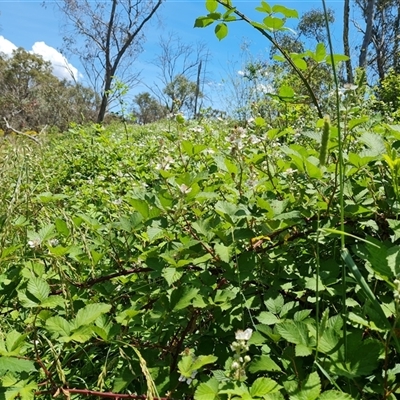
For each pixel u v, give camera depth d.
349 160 1.68
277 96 2.18
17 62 46.22
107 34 25.45
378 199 1.86
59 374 1.29
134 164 5.03
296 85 5.46
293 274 1.69
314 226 1.82
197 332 1.67
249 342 1.37
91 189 4.29
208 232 1.76
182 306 1.41
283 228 1.79
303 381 1.13
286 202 1.78
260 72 6.98
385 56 22.14
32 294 1.42
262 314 1.46
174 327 1.56
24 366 1.23
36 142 2.94
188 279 1.58
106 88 25.61
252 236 1.67
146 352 1.45
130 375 1.35
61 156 6.95
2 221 1.93
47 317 1.41
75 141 8.64
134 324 1.53
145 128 12.92
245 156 2.28
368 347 1.18
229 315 1.58
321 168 1.81
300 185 2.11
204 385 1.18
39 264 1.63
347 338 1.21
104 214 3.38
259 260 1.75
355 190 1.82
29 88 46.69
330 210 1.85
